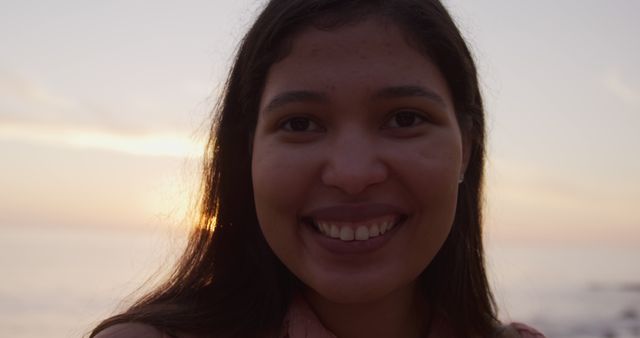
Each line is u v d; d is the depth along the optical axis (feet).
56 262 48.83
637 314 26.04
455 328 1.92
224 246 1.84
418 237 1.58
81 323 7.20
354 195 1.52
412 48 1.58
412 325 1.86
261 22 1.67
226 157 1.85
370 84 1.52
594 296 34.27
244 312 1.75
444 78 1.65
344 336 1.73
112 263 48.24
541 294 34.73
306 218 1.58
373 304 1.73
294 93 1.54
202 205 1.91
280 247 1.60
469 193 1.99
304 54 1.55
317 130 1.56
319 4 1.55
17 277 35.58
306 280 1.59
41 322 21.72
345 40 1.54
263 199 1.59
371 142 1.53
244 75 1.73
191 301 1.80
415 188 1.55
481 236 2.04
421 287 1.93
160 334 1.65
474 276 2.00
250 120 1.74
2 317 22.56
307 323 1.70
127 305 2.01
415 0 1.62
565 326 23.36
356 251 1.54
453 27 1.71
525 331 2.05
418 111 1.56
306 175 1.54
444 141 1.58
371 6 1.57
